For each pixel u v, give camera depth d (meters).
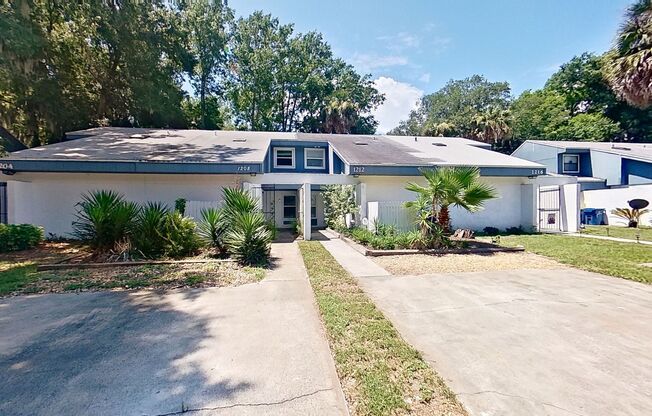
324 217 17.75
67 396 2.57
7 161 9.58
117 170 10.12
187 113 25.34
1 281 5.82
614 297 5.14
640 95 8.69
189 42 23.69
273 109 32.91
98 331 3.83
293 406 2.44
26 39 11.32
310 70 32.75
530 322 4.12
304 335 3.72
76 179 11.13
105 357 3.21
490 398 2.55
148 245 7.71
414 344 3.53
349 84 34.94
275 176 11.88
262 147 13.73
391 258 8.26
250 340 3.59
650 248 9.26
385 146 16.45
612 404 2.48
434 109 46.16
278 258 8.30
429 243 9.17
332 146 15.58
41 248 9.23
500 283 6.02
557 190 13.95
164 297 5.09
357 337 3.57
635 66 8.33
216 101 29.88
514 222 13.86
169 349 3.37
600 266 7.14
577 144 22.66
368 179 12.72
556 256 8.30
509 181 13.80
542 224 14.62
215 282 5.89
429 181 9.38
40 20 14.11
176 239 7.95
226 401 2.50
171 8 21.67
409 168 12.19
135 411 2.39
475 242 10.09
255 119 32.62
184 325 4.00
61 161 9.85
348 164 12.00
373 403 2.44
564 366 3.04
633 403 2.49
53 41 14.63
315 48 33.91
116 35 16.70
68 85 16.16
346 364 3.00
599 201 17.47
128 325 4.00
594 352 3.32
